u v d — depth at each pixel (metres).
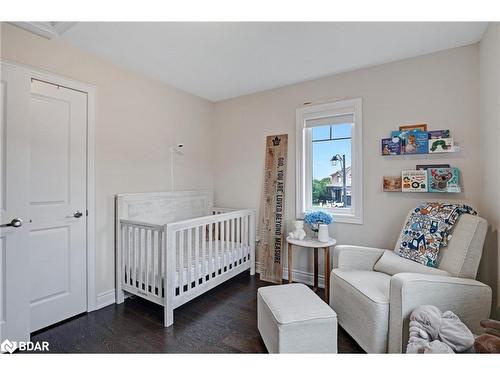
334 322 1.59
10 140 1.80
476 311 1.58
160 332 2.01
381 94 2.57
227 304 2.51
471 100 2.18
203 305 2.49
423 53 2.35
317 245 2.51
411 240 2.08
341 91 2.80
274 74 2.82
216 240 2.66
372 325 1.63
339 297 2.02
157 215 2.92
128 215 2.62
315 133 3.06
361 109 2.67
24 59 1.93
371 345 1.63
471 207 2.07
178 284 2.21
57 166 2.12
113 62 2.52
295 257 3.12
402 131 2.44
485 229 1.75
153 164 2.94
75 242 2.24
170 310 2.11
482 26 1.93
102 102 2.44
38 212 2.01
